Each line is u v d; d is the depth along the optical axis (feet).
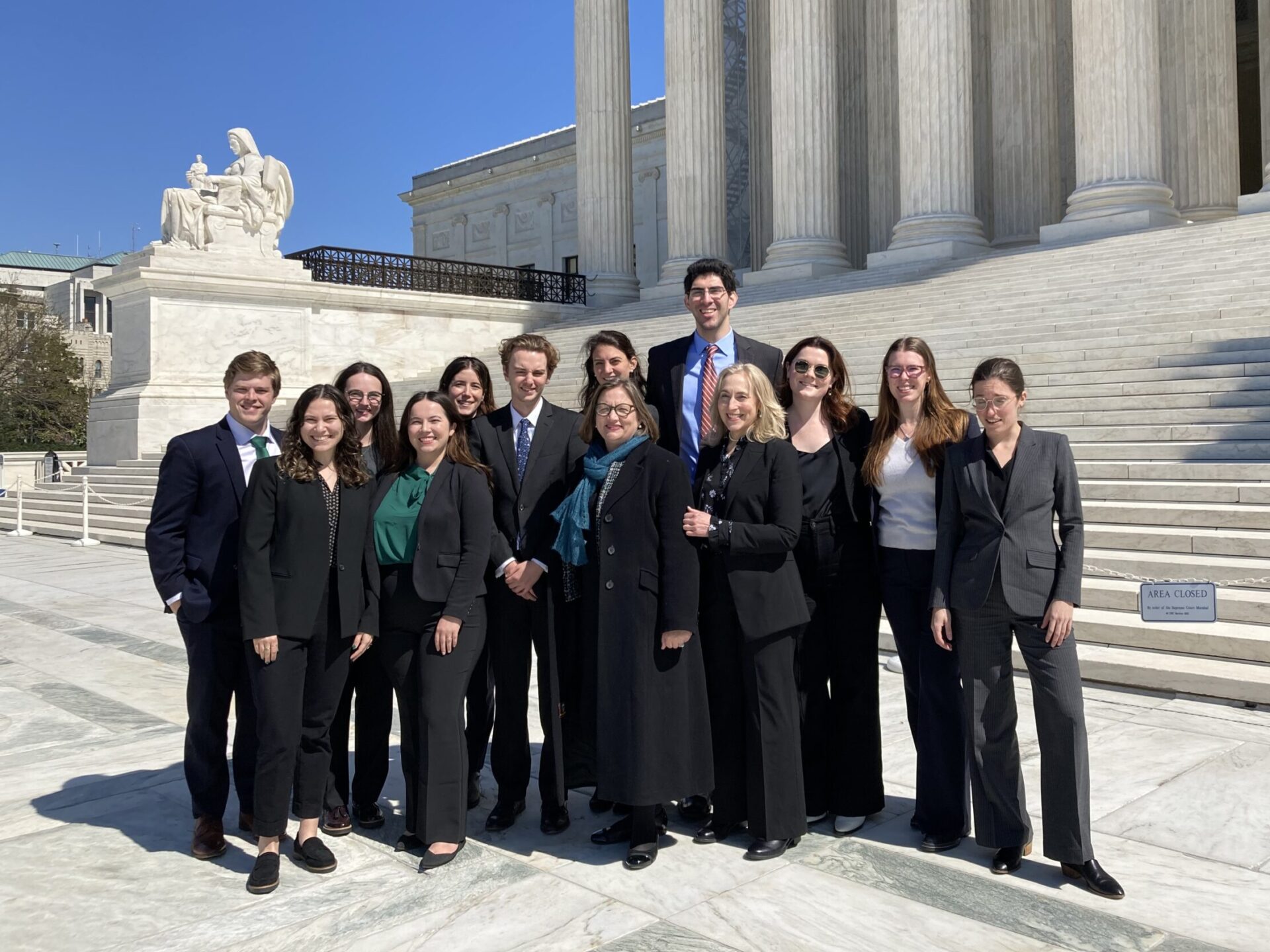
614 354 15.48
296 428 14.02
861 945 11.09
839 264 72.33
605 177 86.28
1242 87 93.45
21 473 99.04
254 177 71.15
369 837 15.02
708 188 79.92
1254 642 20.17
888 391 14.57
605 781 13.60
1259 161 92.17
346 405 14.26
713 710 14.39
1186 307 39.37
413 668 14.23
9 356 160.35
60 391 163.22
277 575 13.66
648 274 130.31
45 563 47.60
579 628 15.52
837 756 14.57
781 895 12.44
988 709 13.05
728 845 14.20
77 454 106.52
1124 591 23.08
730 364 16.14
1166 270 44.86
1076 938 11.10
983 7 75.46
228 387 15.16
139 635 29.94
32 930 12.03
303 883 13.30
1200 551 23.97
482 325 81.51
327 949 11.41
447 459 14.56
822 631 14.74
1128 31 58.03
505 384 68.39
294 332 72.69
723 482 14.29
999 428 12.98
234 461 14.79
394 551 14.21
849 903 12.16
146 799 16.51
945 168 65.21
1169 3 67.56
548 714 14.96
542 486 15.46
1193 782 15.46
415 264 80.33
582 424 15.20
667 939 11.36
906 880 12.77
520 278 85.87
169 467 14.56
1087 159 59.36
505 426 16.01
